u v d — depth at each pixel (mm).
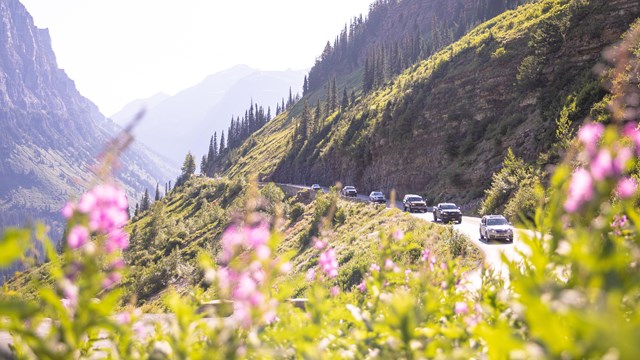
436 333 2930
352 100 160125
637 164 11062
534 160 46562
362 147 90312
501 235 25578
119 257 2236
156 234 94375
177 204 145250
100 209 2182
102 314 2150
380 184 81688
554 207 2508
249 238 2641
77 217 2166
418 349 2641
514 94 59625
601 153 2373
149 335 3262
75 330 2119
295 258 29891
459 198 55156
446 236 22875
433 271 4359
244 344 2625
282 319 3293
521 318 2736
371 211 44281
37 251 2113
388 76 163125
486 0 181750
